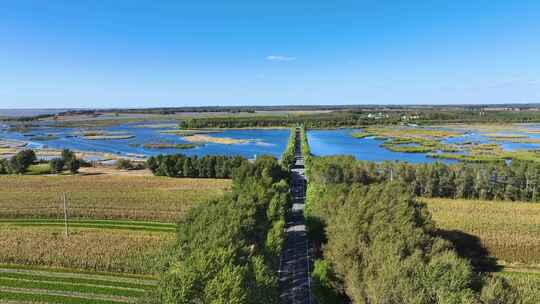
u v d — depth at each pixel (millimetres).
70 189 98375
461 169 93125
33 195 89812
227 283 29688
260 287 32531
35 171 128875
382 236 39219
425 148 178750
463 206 79188
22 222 71625
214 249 35062
